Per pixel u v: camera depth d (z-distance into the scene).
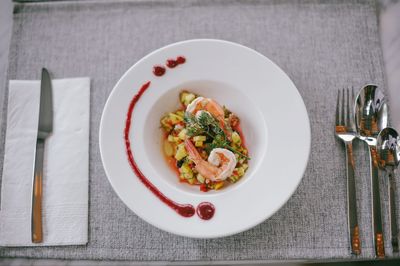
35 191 0.51
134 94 0.52
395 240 0.49
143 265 0.50
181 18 0.60
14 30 0.59
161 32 0.59
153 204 0.48
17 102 0.55
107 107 0.51
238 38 0.59
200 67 0.53
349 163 0.52
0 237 0.50
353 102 0.55
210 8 0.60
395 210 0.50
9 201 0.51
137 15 0.60
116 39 0.59
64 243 0.50
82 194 0.52
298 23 0.59
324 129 0.54
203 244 0.50
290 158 0.49
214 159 0.50
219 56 0.53
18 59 0.58
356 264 0.49
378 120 0.54
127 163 0.49
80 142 0.54
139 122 0.51
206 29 0.60
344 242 0.50
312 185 0.52
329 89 0.56
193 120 0.51
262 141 0.51
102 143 0.50
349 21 0.59
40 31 0.60
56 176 0.52
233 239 0.50
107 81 0.57
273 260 0.49
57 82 0.56
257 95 0.52
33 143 0.54
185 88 0.54
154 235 0.50
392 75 0.57
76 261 0.50
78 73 0.57
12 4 0.60
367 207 0.51
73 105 0.55
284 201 0.47
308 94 0.56
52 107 0.55
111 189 0.52
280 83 0.52
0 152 0.54
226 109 0.55
